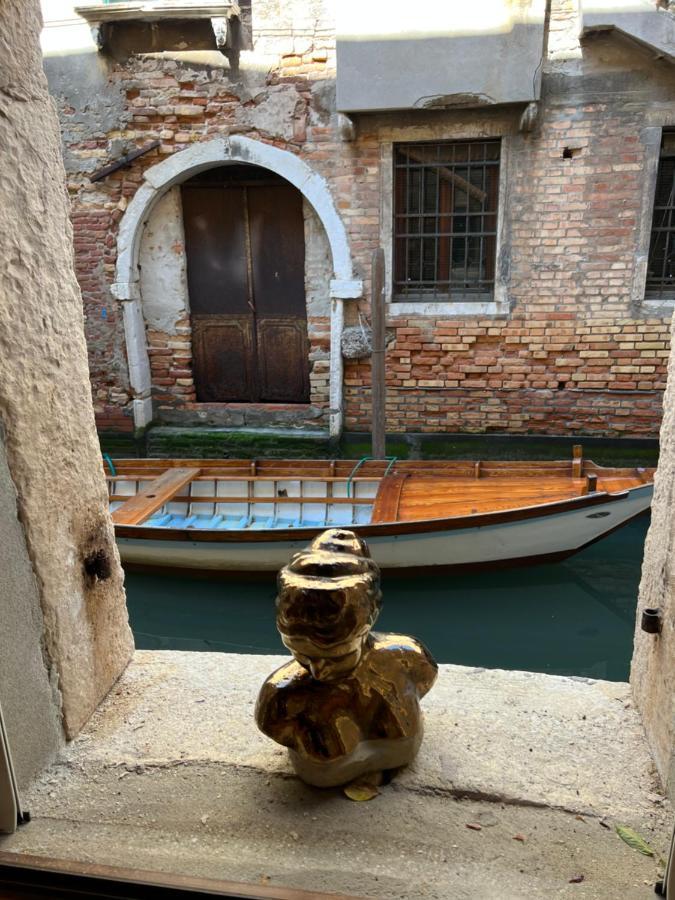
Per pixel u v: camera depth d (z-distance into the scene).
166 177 6.94
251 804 1.38
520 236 6.57
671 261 6.55
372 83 6.16
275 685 1.34
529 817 1.33
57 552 1.51
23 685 1.41
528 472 5.52
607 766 1.46
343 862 1.23
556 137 6.26
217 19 6.25
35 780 1.46
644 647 1.60
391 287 6.93
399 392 7.22
